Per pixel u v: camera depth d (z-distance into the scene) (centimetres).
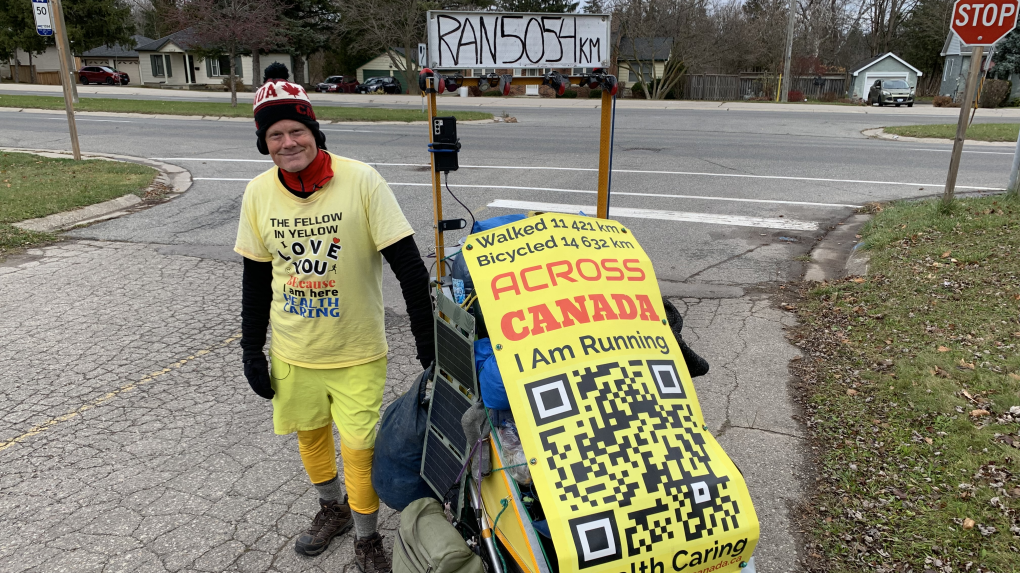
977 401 387
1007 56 3719
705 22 4059
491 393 214
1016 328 469
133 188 998
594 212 892
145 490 336
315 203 244
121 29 4662
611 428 200
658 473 195
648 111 2688
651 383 211
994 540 283
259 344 269
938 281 566
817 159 1323
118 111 2214
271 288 267
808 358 475
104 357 479
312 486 343
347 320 255
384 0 3925
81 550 294
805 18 4941
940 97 3309
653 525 190
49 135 1633
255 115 231
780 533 303
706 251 738
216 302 590
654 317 228
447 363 235
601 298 223
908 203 877
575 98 3556
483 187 1053
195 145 1493
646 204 945
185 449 371
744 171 1195
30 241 755
